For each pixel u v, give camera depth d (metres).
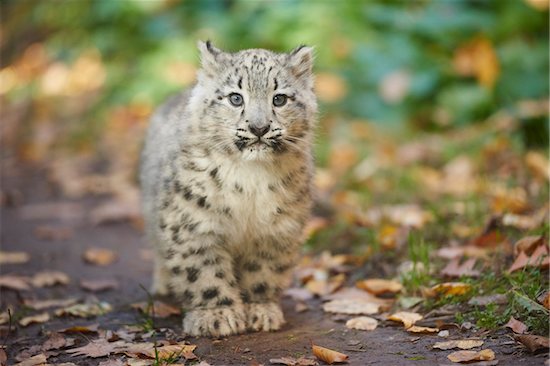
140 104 16.05
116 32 17.92
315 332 6.73
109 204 12.05
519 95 13.32
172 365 5.85
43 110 17.72
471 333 6.30
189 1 16.72
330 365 5.88
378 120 14.05
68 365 6.00
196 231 6.75
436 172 11.71
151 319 7.17
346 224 9.64
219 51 6.94
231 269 6.96
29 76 19.91
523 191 9.88
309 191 7.11
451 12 14.65
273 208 6.80
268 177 6.72
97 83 18.11
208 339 6.65
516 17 14.40
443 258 7.99
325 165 12.61
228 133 6.59
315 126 7.20
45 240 10.42
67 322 7.25
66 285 8.55
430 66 14.23
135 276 8.91
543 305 6.28
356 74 14.58
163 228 6.93
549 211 8.61
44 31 21.05
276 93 6.70
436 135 13.42
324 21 15.03
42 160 15.08
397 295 7.43
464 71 13.77
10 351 6.52
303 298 7.78
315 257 9.00
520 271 7.05
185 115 7.05
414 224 9.16
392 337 6.45
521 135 12.07
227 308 6.82
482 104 13.47
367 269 8.35
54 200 12.62
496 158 11.38
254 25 15.33
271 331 6.81
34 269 9.11
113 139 15.55
